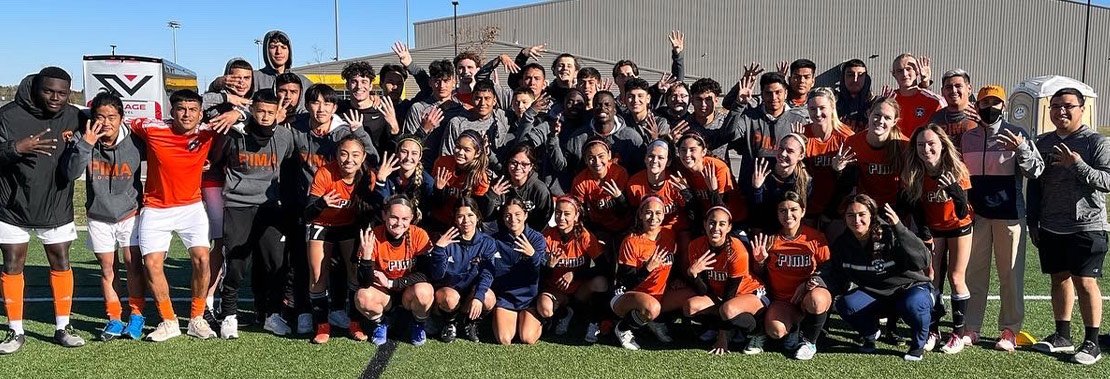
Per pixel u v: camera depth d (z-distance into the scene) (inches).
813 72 235.6
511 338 195.9
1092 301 179.2
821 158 202.7
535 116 238.4
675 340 199.9
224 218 197.3
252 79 232.5
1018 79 1696.6
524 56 315.3
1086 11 1657.2
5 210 180.9
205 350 187.5
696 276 188.1
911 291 179.2
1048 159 180.2
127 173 188.9
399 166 202.5
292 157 204.7
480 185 205.3
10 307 185.2
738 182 215.3
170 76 896.9
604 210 209.5
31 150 170.1
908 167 184.1
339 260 203.9
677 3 1791.3
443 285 192.7
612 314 200.1
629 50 1825.8
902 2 1705.2
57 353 184.1
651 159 196.7
